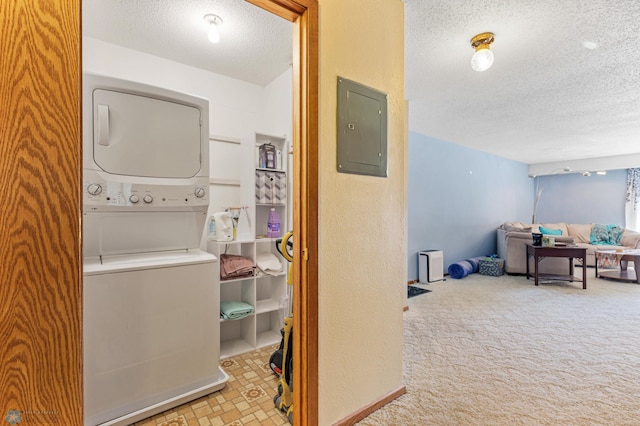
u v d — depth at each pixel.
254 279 2.42
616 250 5.19
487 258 5.52
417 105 3.49
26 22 0.69
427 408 1.63
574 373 2.02
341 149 1.43
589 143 5.34
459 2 1.73
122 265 1.56
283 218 2.67
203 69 2.59
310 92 1.31
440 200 5.22
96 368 1.46
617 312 3.30
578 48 2.21
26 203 0.70
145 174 1.71
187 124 1.85
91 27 2.01
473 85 2.92
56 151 0.73
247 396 1.78
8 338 0.68
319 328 1.36
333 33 1.39
